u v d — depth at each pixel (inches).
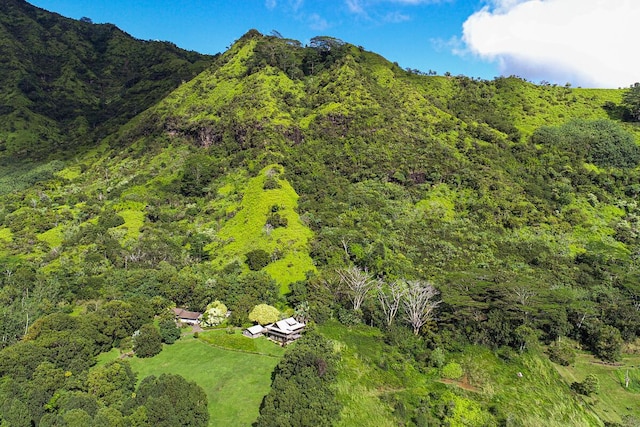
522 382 2418.8
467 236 4276.6
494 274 3351.4
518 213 4680.1
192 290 3289.9
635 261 4195.4
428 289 2987.2
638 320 3189.0
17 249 4343.0
